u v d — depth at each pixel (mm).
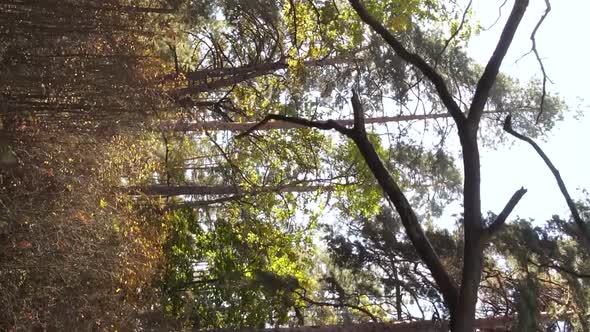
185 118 19734
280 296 19125
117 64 15438
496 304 17484
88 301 14633
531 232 15812
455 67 21328
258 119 21500
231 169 22797
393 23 20938
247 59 21312
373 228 19516
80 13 14930
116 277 15312
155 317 18047
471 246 4738
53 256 13836
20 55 14266
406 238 19203
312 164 23547
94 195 14844
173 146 21562
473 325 4551
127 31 15766
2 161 13102
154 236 18734
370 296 19344
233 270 20516
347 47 22016
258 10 19406
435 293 17453
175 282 19812
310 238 24375
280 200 24203
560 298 16938
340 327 17656
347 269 21016
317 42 22250
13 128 14125
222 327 19203
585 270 15578
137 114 15836
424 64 5457
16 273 13523
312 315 21875
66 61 14922
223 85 19609
